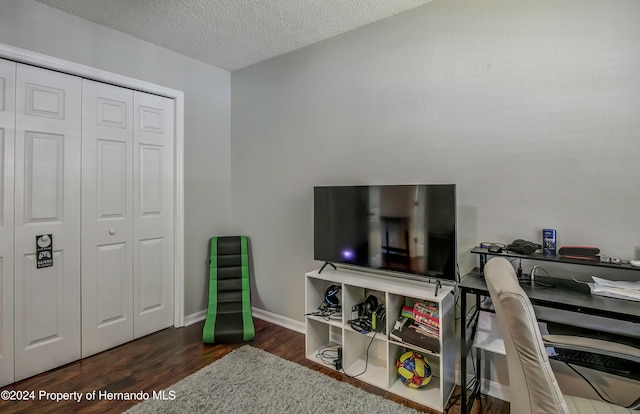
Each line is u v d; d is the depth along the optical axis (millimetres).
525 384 973
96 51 2379
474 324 1812
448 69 2082
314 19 2342
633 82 1555
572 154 1700
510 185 1878
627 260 1553
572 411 1123
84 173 2355
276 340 2666
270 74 3035
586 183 1668
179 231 2918
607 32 1610
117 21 2357
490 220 1944
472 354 2014
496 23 1912
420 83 2193
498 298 993
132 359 2330
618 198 1594
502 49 1895
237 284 3045
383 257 2137
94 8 2184
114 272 2527
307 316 2354
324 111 2676
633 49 1554
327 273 2400
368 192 2201
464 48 2021
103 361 2303
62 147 2244
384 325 2125
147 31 2506
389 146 2342
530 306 954
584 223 1674
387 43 2332
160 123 2824
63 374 2129
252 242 3230
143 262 2717
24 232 2080
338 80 2586
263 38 2629
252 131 3199
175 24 2406
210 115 3191
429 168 2168
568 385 1723
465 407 1674
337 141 2605
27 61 2055
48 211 2182
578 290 1530
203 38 2629
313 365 2258
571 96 1701
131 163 2629
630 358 1166
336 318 2285
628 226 1571
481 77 1965
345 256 2328
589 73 1654
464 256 2035
